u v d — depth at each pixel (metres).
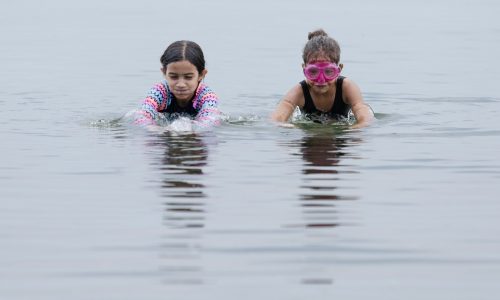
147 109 23.59
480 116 24.36
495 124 22.92
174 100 24.23
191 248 13.13
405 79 32.72
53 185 16.55
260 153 19.09
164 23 52.47
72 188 16.33
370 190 16.20
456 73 34.16
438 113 24.97
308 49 24.05
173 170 17.56
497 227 14.16
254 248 13.12
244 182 16.64
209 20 54.06
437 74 33.91
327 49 23.89
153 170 17.56
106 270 12.30
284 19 54.66
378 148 19.72
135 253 12.93
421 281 11.99
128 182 16.67
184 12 58.78
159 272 12.23
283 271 12.28
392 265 12.55
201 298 11.40
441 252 13.04
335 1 66.19
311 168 17.80
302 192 16.03
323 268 12.41
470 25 52.03
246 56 39.19
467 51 41.00
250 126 22.27
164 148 19.56
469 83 31.53
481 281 12.01
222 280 11.95
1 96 28.16
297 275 12.16
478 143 20.36
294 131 21.70
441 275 12.20
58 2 64.88
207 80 32.50
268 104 27.30
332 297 11.46
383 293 11.62
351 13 58.25
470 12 59.62
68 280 11.98
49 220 14.47
